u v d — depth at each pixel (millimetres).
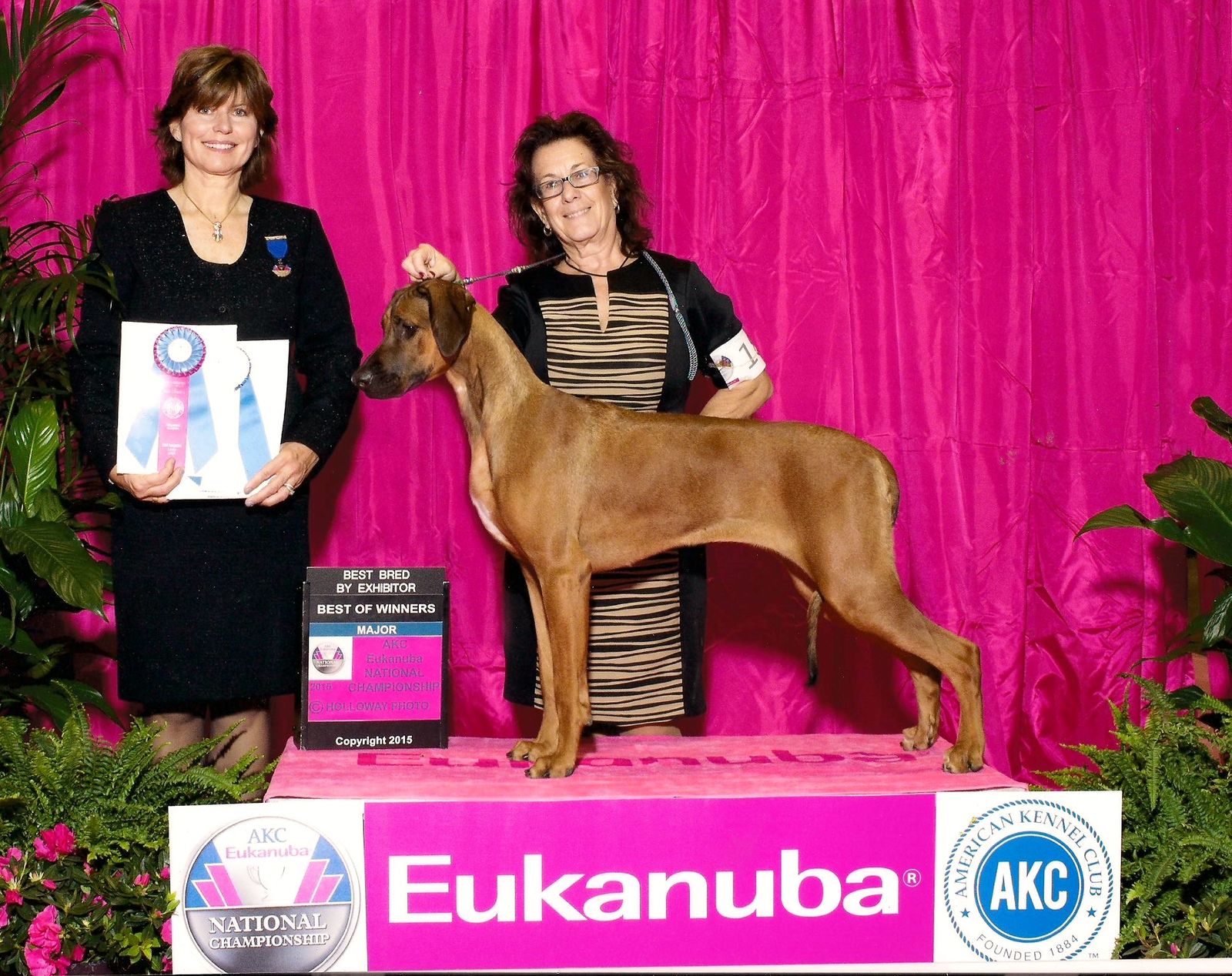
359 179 4461
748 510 3152
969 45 4668
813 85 4617
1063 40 4691
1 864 2752
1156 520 4121
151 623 3385
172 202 3455
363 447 4598
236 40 4426
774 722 4828
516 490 3053
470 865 2666
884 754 3207
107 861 2848
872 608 3006
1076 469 4773
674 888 2707
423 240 4547
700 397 4699
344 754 3141
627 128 4559
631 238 3703
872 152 4645
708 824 2709
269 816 2623
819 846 2721
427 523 4633
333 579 3203
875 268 4656
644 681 3639
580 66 4488
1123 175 4691
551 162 3531
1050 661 4863
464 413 3256
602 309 3566
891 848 2734
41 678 3818
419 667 3234
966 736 3010
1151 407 4734
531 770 2891
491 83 4488
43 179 4410
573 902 2691
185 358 3285
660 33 4547
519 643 3670
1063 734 4836
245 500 3381
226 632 3410
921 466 4703
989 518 4770
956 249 4691
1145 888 2855
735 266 4680
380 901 2656
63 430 3986
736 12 4602
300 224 3559
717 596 4805
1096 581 4805
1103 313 4734
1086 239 4734
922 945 2746
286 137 4453
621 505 3100
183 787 3080
